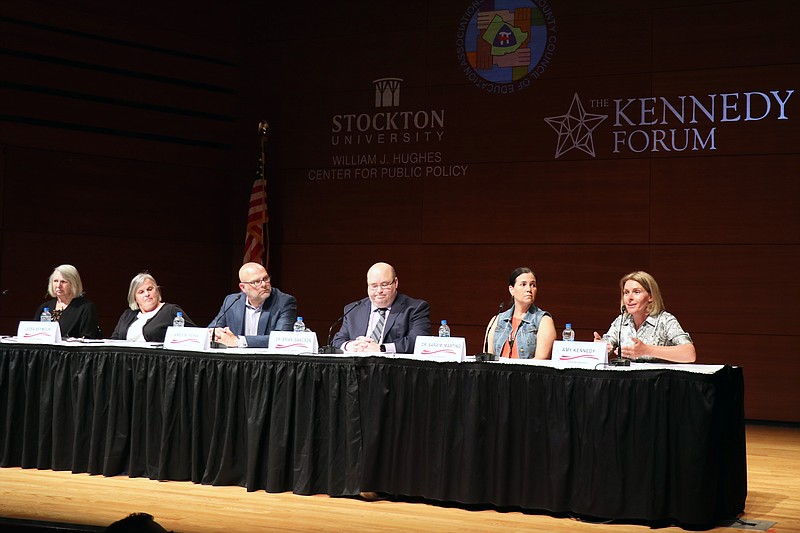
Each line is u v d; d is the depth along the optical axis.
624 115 7.27
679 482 3.74
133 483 4.48
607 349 4.08
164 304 5.41
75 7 7.73
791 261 6.82
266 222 8.16
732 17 6.97
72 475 4.64
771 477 4.92
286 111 8.38
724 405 3.88
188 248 8.32
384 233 8.02
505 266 7.62
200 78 8.41
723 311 6.99
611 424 3.82
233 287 8.58
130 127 8.01
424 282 7.89
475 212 7.73
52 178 7.58
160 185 8.17
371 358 4.23
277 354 4.37
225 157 8.56
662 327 4.43
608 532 3.68
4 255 7.32
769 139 6.87
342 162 8.18
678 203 7.12
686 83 7.10
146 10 8.10
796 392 6.80
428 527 3.71
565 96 7.45
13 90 7.41
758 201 6.90
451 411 4.07
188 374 4.51
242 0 8.57
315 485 4.29
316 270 8.25
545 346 4.50
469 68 7.76
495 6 7.67
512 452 3.99
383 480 4.17
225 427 4.45
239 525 3.70
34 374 4.77
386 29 8.04
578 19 7.41
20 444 4.81
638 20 7.23
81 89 7.76
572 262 7.42
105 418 4.66
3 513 3.81
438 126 7.86
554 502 3.88
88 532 3.29
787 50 6.82
